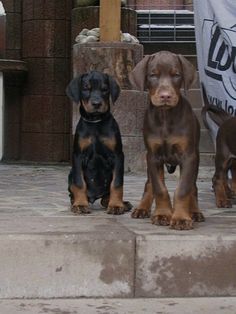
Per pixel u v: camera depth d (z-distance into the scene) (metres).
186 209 2.22
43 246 2.08
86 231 2.14
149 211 2.37
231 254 2.13
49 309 2.01
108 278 2.10
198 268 2.12
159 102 2.16
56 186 3.20
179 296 2.12
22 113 4.65
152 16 4.42
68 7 4.55
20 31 4.65
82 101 2.42
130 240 2.10
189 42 4.30
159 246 2.11
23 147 4.65
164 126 2.24
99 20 3.96
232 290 2.13
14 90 4.64
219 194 2.69
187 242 2.12
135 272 2.11
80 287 2.10
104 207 2.58
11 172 3.86
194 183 2.31
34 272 2.08
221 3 3.40
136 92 3.71
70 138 4.51
